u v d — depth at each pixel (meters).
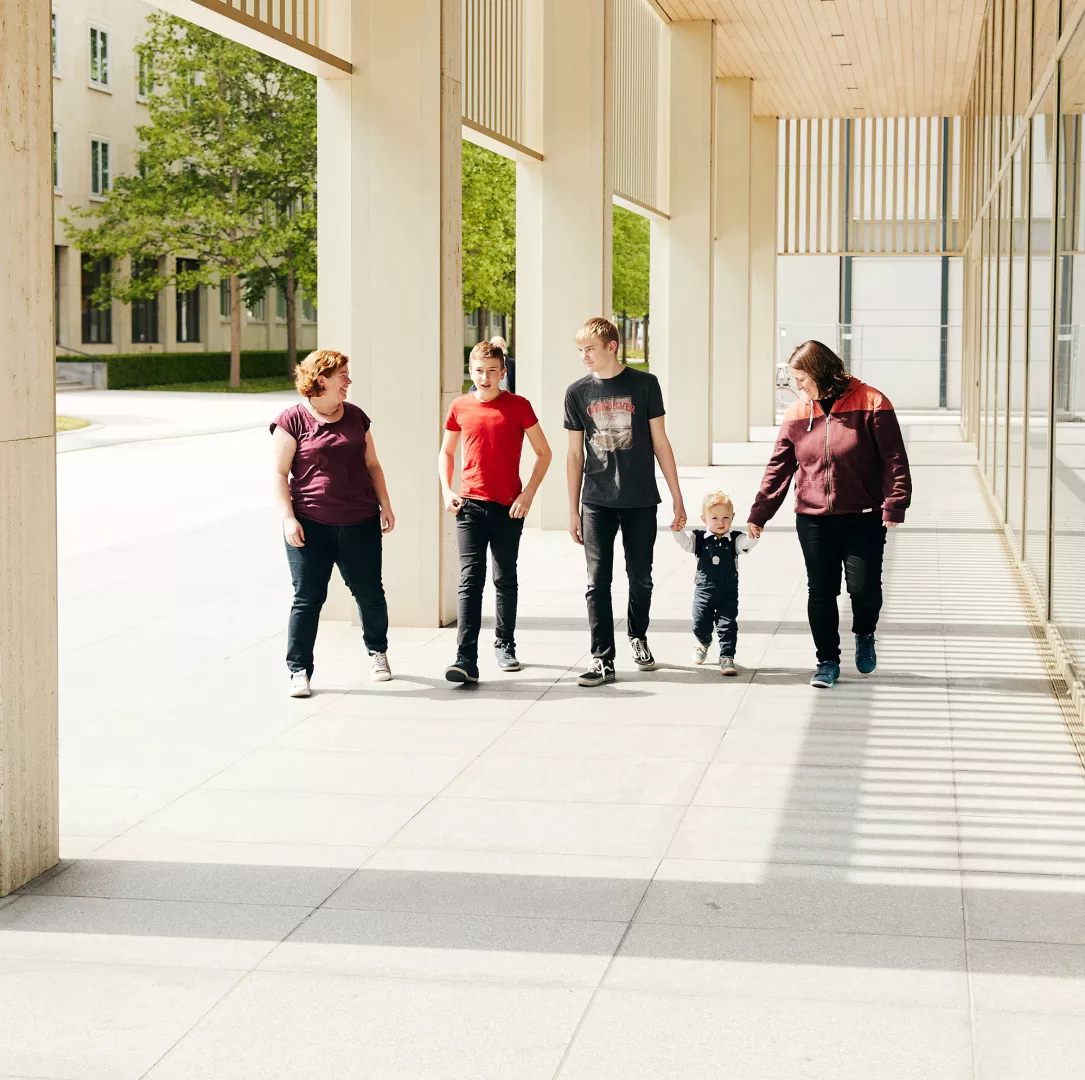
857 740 6.17
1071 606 7.33
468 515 7.30
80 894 4.39
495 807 5.24
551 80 12.98
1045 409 9.12
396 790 5.46
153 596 10.10
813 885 4.42
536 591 10.15
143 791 5.47
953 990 3.64
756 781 5.56
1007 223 13.45
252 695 7.07
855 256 32.47
